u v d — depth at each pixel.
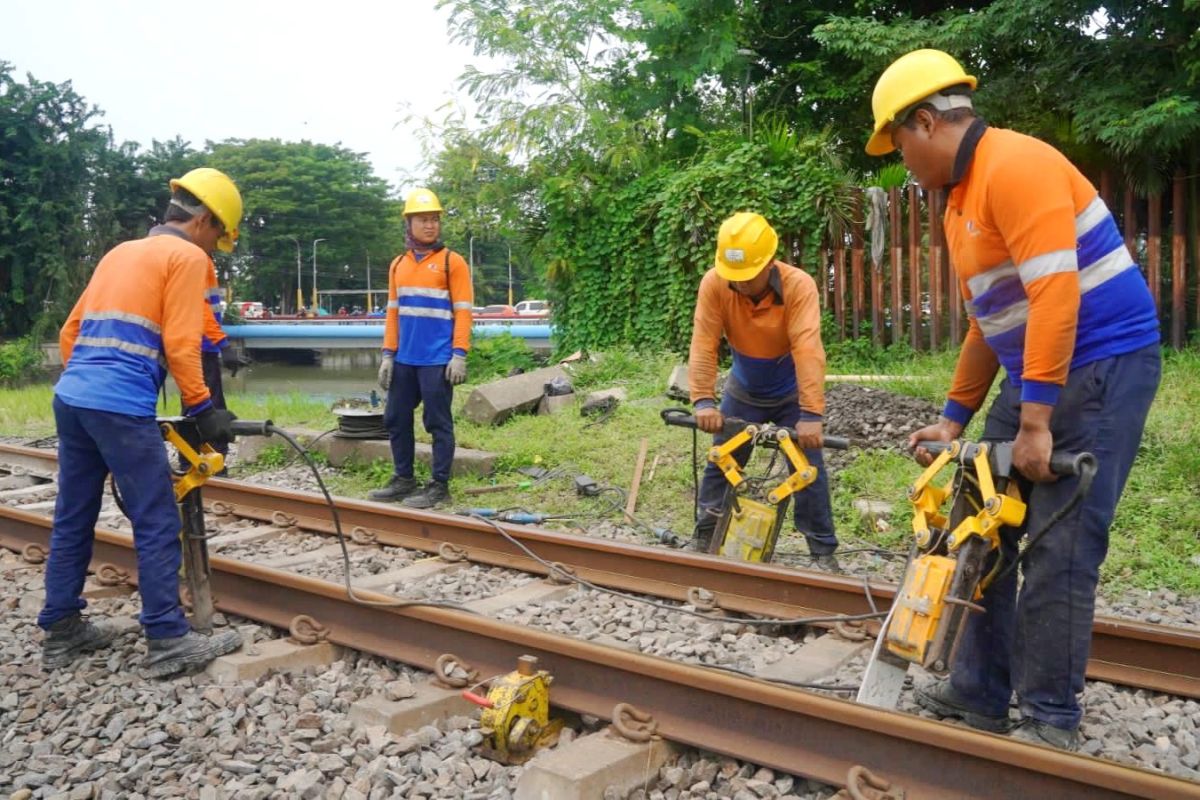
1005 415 3.27
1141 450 6.98
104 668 4.11
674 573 4.95
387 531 6.25
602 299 14.63
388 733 3.29
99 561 5.55
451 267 7.27
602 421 9.38
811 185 12.33
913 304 11.54
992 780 2.69
